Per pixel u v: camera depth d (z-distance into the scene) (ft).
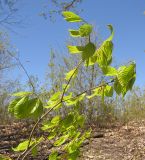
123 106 48.80
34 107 5.67
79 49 5.51
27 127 44.06
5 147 34.27
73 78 6.39
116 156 31.48
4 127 45.68
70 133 6.84
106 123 45.60
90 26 5.45
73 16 5.51
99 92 6.55
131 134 40.14
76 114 6.68
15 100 5.72
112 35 5.66
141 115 49.01
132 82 5.77
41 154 25.71
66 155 7.01
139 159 31.42
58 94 6.48
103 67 5.78
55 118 6.65
